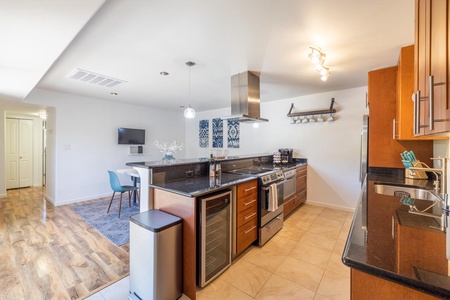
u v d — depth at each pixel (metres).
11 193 5.28
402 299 0.62
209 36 2.01
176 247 1.76
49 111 4.55
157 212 1.99
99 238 2.78
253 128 5.14
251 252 2.47
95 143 4.74
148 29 1.89
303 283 1.93
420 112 0.97
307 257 2.36
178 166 2.44
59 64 2.71
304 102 4.35
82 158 4.54
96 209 3.98
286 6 1.57
